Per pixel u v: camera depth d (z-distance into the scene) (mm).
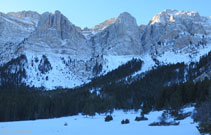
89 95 132250
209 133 26500
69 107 110812
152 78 152250
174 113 53188
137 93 129625
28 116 95000
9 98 103438
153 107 101125
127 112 111875
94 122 65688
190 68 155875
